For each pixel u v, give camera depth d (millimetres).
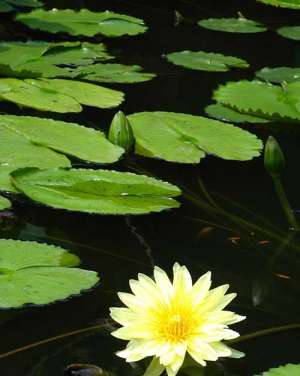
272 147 2631
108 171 2660
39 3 3535
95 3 3648
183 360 2350
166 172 2773
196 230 2631
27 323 2422
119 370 2355
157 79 3154
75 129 2787
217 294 2369
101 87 2992
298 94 3008
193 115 2965
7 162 2668
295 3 3646
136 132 2816
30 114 2922
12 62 3080
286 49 3406
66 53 3193
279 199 2727
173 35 3438
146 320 2352
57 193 2613
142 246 2584
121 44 3340
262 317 2457
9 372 2352
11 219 2615
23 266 2461
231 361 2375
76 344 2393
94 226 2619
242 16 3539
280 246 2607
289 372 2311
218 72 3229
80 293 2473
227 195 2727
